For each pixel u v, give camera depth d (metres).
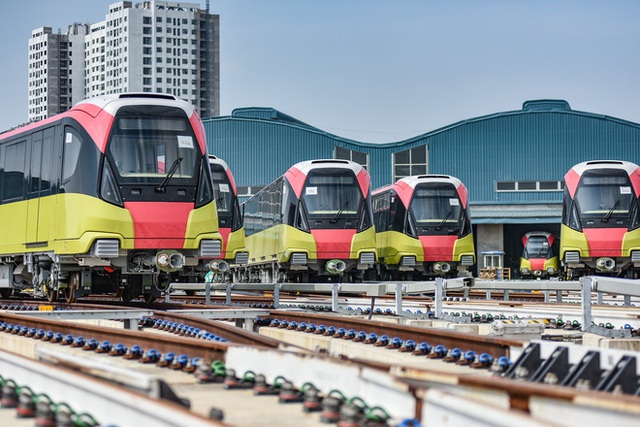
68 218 20.27
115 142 19.98
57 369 7.28
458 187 38.66
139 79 193.88
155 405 5.60
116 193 19.78
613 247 34.84
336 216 32.22
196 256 20.38
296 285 22.12
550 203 70.88
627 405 5.34
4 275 24.50
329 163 32.94
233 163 73.69
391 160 72.44
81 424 6.00
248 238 43.25
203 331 13.79
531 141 71.75
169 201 20.06
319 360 7.63
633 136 71.06
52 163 21.31
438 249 37.72
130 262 20.25
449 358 10.44
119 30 196.62
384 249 40.09
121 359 10.44
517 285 21.81
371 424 5.93
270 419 6.53
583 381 7.27
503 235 74.12
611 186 35.31
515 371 8.30
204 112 199.38
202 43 199.25
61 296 23.08
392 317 18.62
